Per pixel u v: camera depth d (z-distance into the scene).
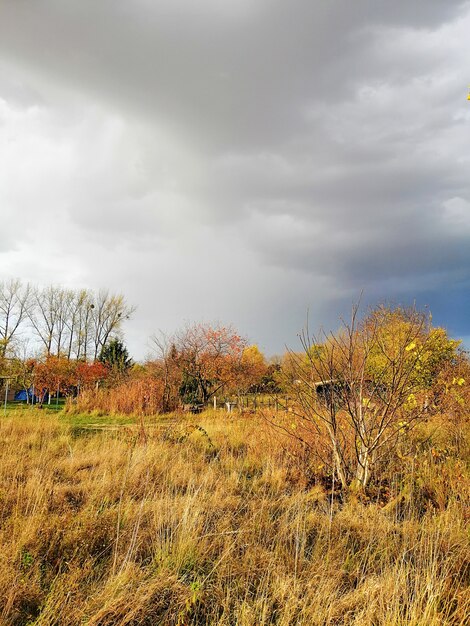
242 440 9.00
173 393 19.19
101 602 2.90
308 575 3.40
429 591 2.99
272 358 33.84
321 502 5.20
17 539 3.62
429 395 6.48
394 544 4.00
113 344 34.09
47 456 7.04
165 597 3.06
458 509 4.80
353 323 5.97
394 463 6.09
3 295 47.78
